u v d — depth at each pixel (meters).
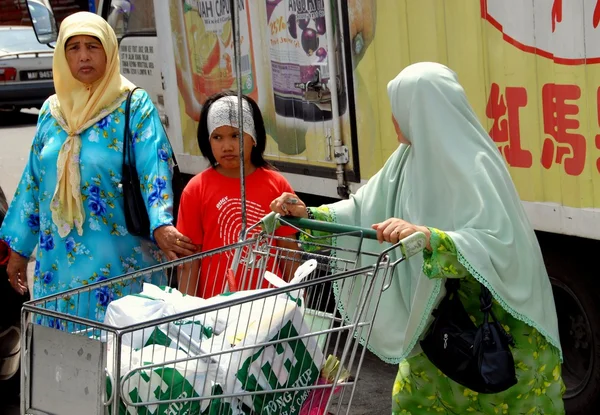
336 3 5.76
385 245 3.59
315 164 6.25
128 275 3.41
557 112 4.50
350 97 5.82
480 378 3.16
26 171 4.68
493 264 3.14
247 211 4.19
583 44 4.30
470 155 3.28
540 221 4.70
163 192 4.38
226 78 7.11
